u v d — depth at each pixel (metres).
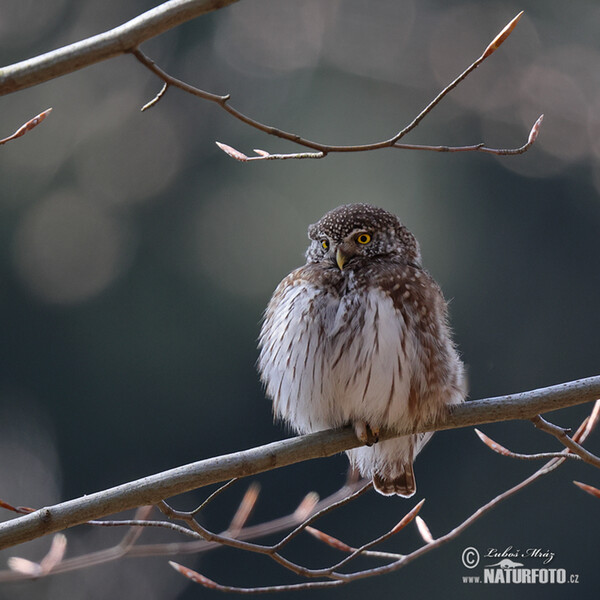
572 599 14.73
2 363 16.66
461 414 5.30
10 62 17.31
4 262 16.78
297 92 16.88
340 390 5.41
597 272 16.30
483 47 16.02
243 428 16.28
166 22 3.89
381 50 16.53
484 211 16.45
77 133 17.42
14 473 16.22
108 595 15.06
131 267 16.80
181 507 15.26
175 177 17.17
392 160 16.41
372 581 15.14
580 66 15.80
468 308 16.38
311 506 6.54
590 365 16.22
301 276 5.75
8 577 5.86
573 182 16.14
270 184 16.62
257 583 15.19
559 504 15.25
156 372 16.48
